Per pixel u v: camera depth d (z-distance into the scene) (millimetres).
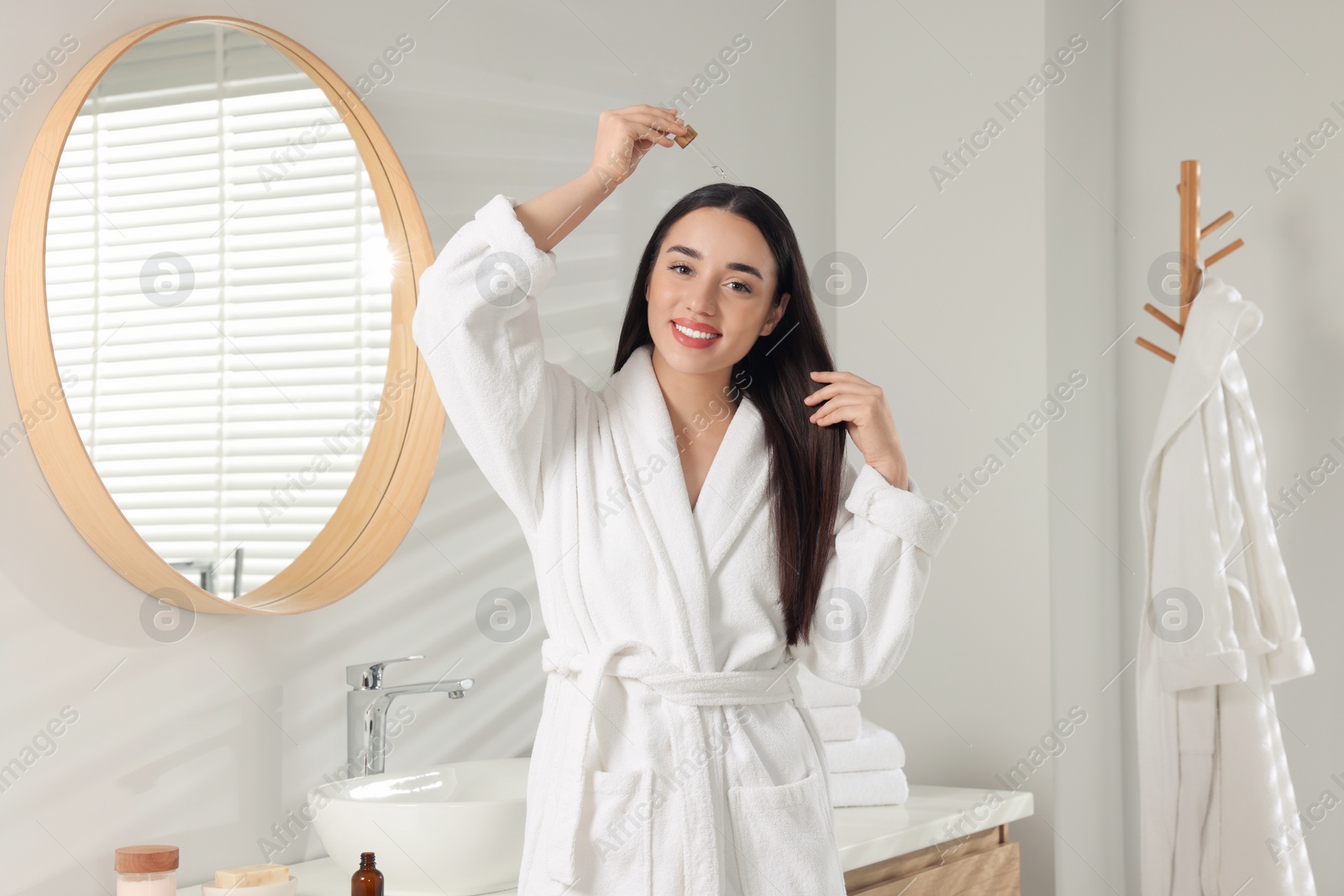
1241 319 1942
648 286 1240
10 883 1178
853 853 1574
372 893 1176
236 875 1208
